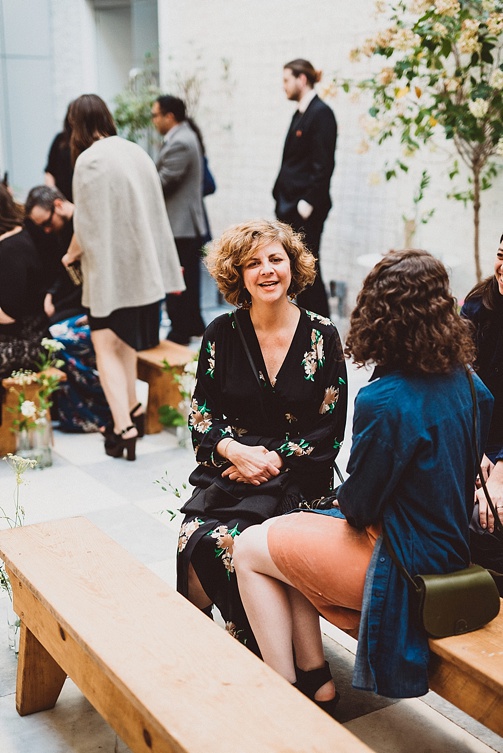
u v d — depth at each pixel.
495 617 2.04
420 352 1.90
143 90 8.70
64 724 2.39
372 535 2.04
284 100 7.47
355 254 6.91
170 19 8.63
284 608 2.25
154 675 1.82
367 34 6.45
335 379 2.61
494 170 5.27
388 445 1.91
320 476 2.67
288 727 1.65
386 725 2.35
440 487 1.95
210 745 1.59
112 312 4.30
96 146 4.23
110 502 3.87
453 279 5.87
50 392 4.28
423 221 5.44
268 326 2.62
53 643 2.20
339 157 6.93
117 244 4.27
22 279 4.30
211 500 2.61
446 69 5.25
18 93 9.37
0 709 2.46
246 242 2.54
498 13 4.59
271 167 7.78
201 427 2.70
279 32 7.38
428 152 5.96
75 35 9.30
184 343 6.55
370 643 1.93
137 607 2.11
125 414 4.39
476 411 2.00
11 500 3.86
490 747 2.26
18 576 2.31
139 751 1.86
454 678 1.93
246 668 1.85
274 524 2.25
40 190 4.56
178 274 4.71
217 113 8.33
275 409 2.64
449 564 2.00
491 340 2.54
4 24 9.08
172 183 6.29
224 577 2.48
